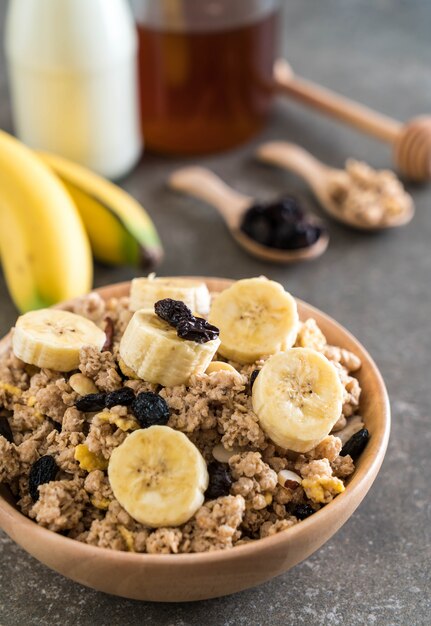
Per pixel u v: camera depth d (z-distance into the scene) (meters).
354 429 0.42
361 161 0.71
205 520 0.38
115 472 0.38
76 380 0.42
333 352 0.44
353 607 0.42
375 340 0.56
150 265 0.59
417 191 0.69
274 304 0.43
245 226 0.62
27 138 0.65
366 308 0.59
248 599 0.43
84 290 0.56
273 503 0.40
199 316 0.44
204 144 0.70
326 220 0.66
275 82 0.73
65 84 0.62
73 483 0.40
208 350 0.40
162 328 0.41
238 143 0.71
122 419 0.40
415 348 0.56
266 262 0.62
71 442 0.40
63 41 0.60
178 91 0.66
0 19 0.87
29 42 0.61
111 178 0.67
